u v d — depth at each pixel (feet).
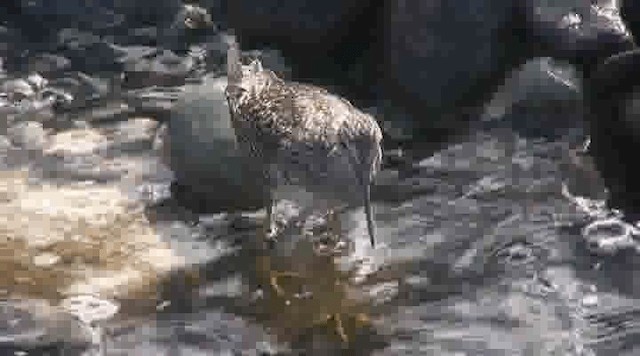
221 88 34.04
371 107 37.14
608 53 34.76
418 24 36.04
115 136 36.06
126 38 42.70
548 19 35.35
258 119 29.91
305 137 28.55
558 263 29.09
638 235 30.09
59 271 29.09
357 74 38.78
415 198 32.30
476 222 31.07
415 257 29.66
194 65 40.78
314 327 26.89
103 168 34.04
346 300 27.89
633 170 32.35
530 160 34.04
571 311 27.14
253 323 27.07
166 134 34.35
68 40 42.52
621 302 27.43
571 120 35.94
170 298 28.04
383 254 29.81
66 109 37.76
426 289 28.25
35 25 43.29
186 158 32.17
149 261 29.66
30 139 35.68
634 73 32.83
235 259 29.76
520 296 27.78
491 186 32.76
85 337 25.94
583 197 32.04
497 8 35.76
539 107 36.37
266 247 30.22
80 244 30.32
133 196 32.58
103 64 40.93
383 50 37.55
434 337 26.30
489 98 36.96
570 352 25.55
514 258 29.40
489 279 28.58
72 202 32.24
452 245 30.09
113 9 43.96
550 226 30.71
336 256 29.76
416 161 34.17
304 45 38.47
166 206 32.14
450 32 35.78
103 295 28.09
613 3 35.76
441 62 35.96
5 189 32.78
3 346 25.43
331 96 31.32
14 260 29.50
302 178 29.22
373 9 38.11
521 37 36.68
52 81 39.68
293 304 27.81
